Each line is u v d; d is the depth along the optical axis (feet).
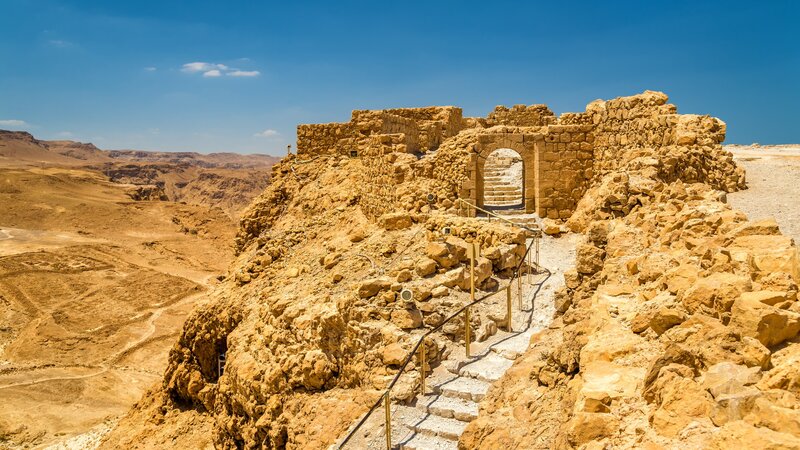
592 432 24.61
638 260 36.94
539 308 58.90
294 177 132.26
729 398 21.54
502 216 89.35
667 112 69.21
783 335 24.11
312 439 51.19
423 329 54.13
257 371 67.87
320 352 59.67
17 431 143.23
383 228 81.61
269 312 74.54
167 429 97.25
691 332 26.27
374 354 53.11
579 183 88.63
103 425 137.18
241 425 71.31
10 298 252.21
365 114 112.78
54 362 194.80
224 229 422.82
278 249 102.58
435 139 127.54
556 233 81.41
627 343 28.96
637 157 67.05
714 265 29.55
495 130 90.53
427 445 41.04
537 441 30.17
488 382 46.83
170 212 431.43
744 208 57.67
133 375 185.37
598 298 34.71
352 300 58.08
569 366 32.40
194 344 98.63
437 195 89.56
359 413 49.16
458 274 59.06
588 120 91.76
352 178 114.52
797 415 20.08
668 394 23.43
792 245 29.27
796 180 69.05
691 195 46.29
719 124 69.87
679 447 21.75
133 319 238.07
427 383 47.85
